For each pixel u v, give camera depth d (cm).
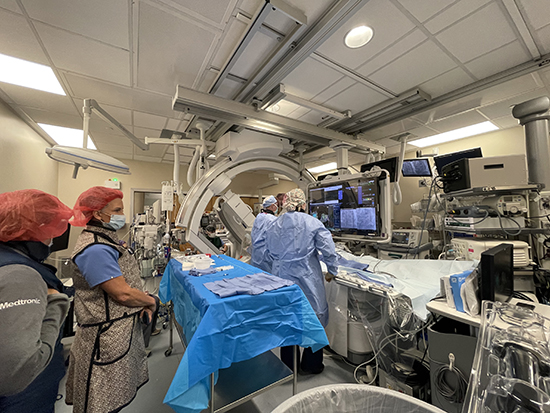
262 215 229
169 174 552
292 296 113
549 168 188
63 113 277
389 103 254
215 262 174
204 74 206
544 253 181
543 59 186
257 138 293
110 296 105
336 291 178
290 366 170
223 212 308
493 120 305
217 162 301
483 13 148
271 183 606
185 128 328
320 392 77
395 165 254
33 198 76
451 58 189
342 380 164
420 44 174
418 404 71
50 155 173
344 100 254
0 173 242
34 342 61
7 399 72
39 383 81
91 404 97
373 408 77
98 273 99
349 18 147
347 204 276
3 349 56
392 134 357
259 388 118
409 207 449
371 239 247
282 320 109
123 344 106
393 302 132
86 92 234
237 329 96
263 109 250
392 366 136
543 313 109
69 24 152
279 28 158
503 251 118
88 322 102
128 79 212
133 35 162
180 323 135
